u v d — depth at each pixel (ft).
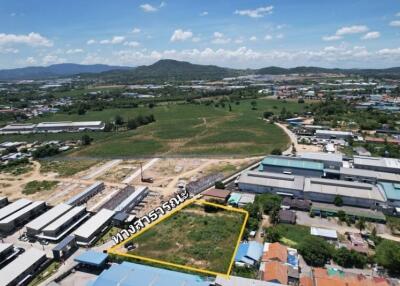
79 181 363.15
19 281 193.26
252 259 203.92
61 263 213.05
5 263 214.07
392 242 213.46
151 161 432.25
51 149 476.95
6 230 257.96
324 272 188.44
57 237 241.14
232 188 329.31
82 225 249.96
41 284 192.34
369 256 204.54
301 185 309.42
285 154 436.35
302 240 226.17
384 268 196.65
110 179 367.04
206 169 389.80
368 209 280.31
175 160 432.66
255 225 248.73
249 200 292.20
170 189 331.57
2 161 450.71
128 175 378.32
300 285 179.22
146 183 350.02
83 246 231.30
